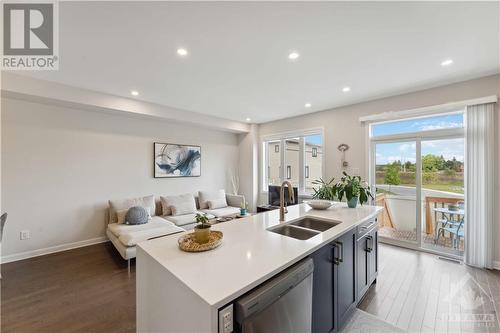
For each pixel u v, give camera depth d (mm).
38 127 3303
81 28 1909
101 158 3912
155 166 4578
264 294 977
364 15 1767
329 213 2322
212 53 2344
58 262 3037
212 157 5625
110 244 3787
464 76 2889
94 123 3834
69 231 3574
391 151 3803
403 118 3596
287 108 4457
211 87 3307
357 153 4082
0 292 2297
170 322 1069
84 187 3730
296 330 1154
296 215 2225
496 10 1694
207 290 888
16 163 3133
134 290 2346
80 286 2412
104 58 2434
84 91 3359
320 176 4828
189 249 1285
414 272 2721
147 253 1286
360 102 4039
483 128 2846
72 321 1867
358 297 1989
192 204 4562
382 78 2977
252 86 3268
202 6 1656
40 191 3322
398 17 1789
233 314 894
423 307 2057
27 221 3213
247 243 1432
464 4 1644
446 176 3320
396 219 3756
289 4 1641
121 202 3850
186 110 4609
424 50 2281
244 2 1620
